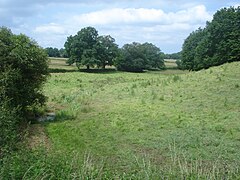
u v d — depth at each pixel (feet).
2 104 44.88
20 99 67.41
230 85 91.20
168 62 415.03
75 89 121.80
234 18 190.08
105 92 105.29
